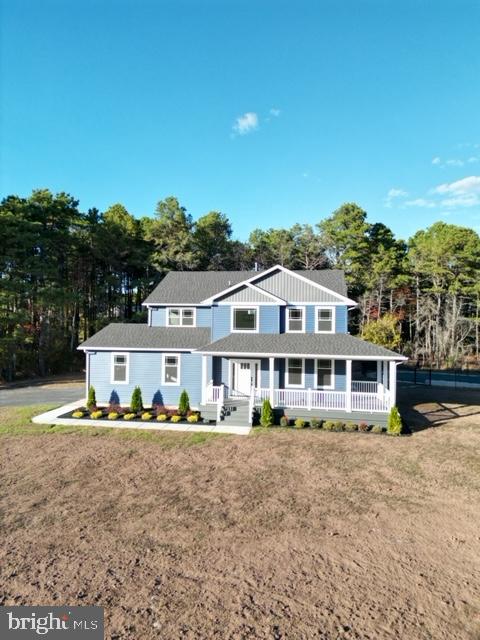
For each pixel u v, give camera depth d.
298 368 19.97
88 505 9.30
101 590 6.20
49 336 36.78
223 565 6.92
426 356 46.88
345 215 47.88
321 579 6.54
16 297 32.31
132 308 48.91
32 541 7.65
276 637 5.26
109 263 43.88
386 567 6.90
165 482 10.77
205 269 50.16
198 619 5.58
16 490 10.12
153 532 8.05
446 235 46.91
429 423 17.78
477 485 10.65
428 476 11.31
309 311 20.86
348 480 10.99
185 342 20.88
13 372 32.66
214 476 11.24
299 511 9.06
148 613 5.69
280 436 15.54
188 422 17.66
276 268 21.09
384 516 8.84
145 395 20.69
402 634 5.33
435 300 49.19
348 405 17.11
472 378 34.34
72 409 20.05
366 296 46.31
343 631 5.38
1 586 6.26
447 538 7.90
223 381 20.39
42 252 37.50
